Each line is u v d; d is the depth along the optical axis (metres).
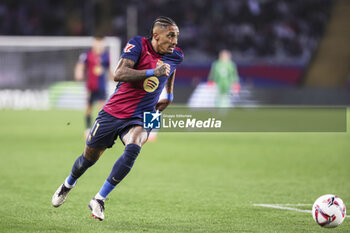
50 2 121.75
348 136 59.94
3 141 51.00
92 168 35.81
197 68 106.06
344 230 19.27
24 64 89.69
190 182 30.75
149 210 22.97
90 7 118.25
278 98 100.81
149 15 119.94
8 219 20.75
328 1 123.19
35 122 72.44
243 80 107.69
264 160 40.47
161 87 19.56
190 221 20.77
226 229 19.33
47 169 34.81
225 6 121.62
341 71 116.31
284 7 122.56
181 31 118.88
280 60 108.62
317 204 18.91
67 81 88.38
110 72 51.66
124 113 19.31
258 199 25.78
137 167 36.72
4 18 119.94
